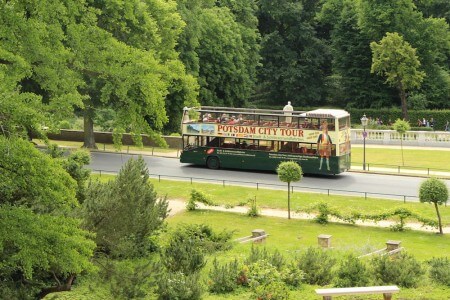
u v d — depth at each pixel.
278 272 29.98
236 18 119.81
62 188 22.11
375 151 88.31
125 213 31.91
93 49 36.25
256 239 45.69
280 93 133.88
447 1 129.00
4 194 23.72
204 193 57.94
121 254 30.78
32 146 22.11
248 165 74.62
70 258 21.69
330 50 131.62
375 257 32.44
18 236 21.12
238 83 111.88
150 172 72.31
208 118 75.94
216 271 29.95
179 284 27.56
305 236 49.78
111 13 48.56
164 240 39.06
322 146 71.31
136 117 38.09
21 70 25.73
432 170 74.94
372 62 120.12
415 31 118.00
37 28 27.88
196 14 98.62
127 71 36.91
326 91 133.00
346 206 58.38
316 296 28.16
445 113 114.69
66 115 31.64
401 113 117.69
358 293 26.34
